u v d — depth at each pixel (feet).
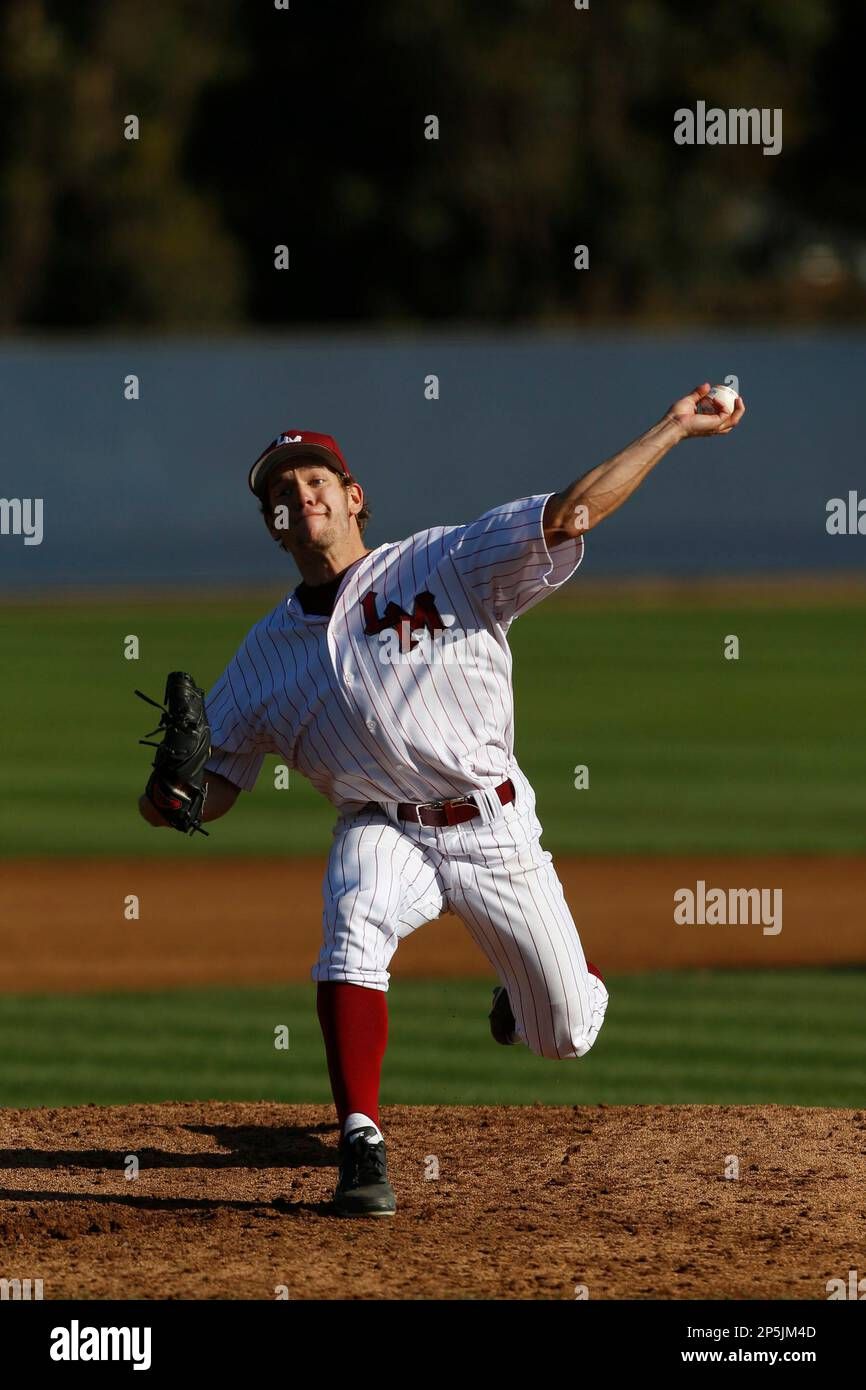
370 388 277.64
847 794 144.25
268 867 122.21
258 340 283.59
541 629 241.76
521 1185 55.06
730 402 50.47
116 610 254.68
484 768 52.16
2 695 191.52
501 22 376.27
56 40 367.45
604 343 278.26
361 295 395.96
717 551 284.61
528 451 278.67
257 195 395.14
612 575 284.41
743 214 439.63
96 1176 56.29
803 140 416.05
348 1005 50.60
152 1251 48.29
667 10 394.52
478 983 93.56
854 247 460.96
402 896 51.60
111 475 277.85
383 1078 73.72
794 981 92.43
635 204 387.34
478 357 278.05
